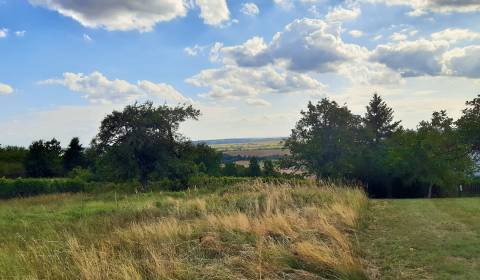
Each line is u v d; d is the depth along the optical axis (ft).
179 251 24.76
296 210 37.11
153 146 135.44
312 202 41.50
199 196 61.11
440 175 120.88
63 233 33.35
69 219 47.98
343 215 33.53
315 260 21.24
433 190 135.44
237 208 40.50
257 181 59.00
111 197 87.86
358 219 34.24
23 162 203.51
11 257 25.35
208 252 24.38
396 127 214.07
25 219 47.34
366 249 25.49
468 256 22.90
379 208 45.03
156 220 40.22
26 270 22.49
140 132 131.34
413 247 25.48
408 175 130.31
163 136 135.03
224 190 60.49
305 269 20.81
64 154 213.46
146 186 120.06
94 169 153.38
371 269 21.17
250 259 22.11
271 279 19.63
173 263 21.26
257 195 46.42
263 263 21.18
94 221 43.06
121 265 20.85
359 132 154.51
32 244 29.45
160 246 25.73
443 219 35.17
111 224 40.19
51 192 112.57
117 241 28.68
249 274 20.20
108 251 25.27
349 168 145.28
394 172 133.18
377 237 28.94
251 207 40.70
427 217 36.73
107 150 132.87
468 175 126.52
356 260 21.57
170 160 133.28
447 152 122.62
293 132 156.15
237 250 24.31
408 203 49.44
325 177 142.72
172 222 32.94
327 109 151.94
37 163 200.95
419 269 21.06
